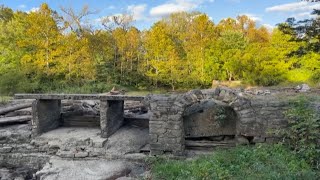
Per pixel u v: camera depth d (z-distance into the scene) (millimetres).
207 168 7172
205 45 32500
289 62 26844
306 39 17109
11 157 10180
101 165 9086
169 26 40156
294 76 25969
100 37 34062
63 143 10047
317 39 17234
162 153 9250
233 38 33156
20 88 24250
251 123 8781
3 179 9039
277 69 27016
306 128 7844
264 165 7086
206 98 8914
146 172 8367
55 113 11805
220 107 9508
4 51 28938
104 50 33938
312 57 25000
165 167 7969
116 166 8969
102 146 9859
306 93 11758
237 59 29516
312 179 6207
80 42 30156
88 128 11625
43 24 28156
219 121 9492
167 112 9117
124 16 36406
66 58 28922
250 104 8805
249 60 28797
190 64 32781
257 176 6453
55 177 8125
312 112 8172
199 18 34938
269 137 8758
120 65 34125
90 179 7988
